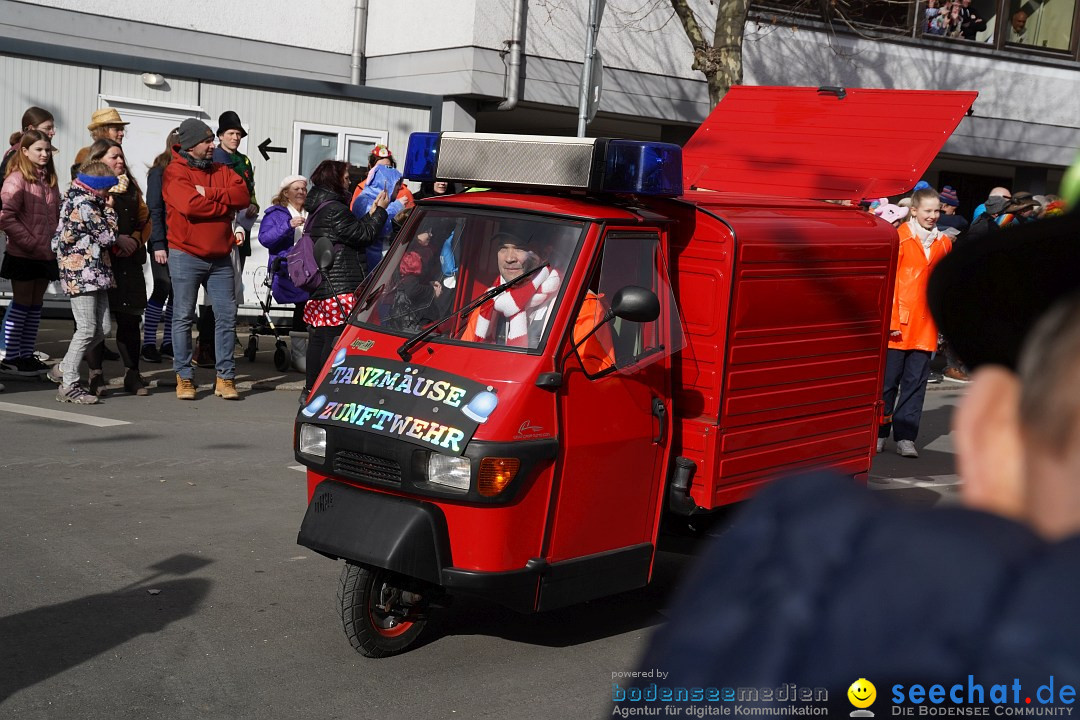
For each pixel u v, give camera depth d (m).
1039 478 0.84
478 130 18.92
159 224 9.43
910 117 6.33
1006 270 0.88
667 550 5.91
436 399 4.43
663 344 4.90
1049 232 0.86
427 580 4.33
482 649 4.84
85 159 9.20
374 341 4.80
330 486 4.58
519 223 4.80
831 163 6.32
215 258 9.29
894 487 8.21
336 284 8.48
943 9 17.25
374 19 15.47
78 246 8.66
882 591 0.86
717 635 0.92
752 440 5.29
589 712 4.25
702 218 5.11
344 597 4.51
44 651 4.41
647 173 4.89
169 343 11.34
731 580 0.94
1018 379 0.87
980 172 21.33
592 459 4.60
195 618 4.87
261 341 13.01
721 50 11.02
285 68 15.02
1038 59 18.20
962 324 0.92
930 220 8.90
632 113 15.38
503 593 4.37
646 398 4.83
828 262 5.59
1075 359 0.83
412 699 4.28
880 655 0.84
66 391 8.85
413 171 5.41
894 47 16.97
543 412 4.42
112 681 4.21
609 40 15.05
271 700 4.17
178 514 6.28
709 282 5.09
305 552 5.82
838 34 16.47
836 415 5.82
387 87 15.35
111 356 11.02
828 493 0.95
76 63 12.55
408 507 4.36
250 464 7.46
